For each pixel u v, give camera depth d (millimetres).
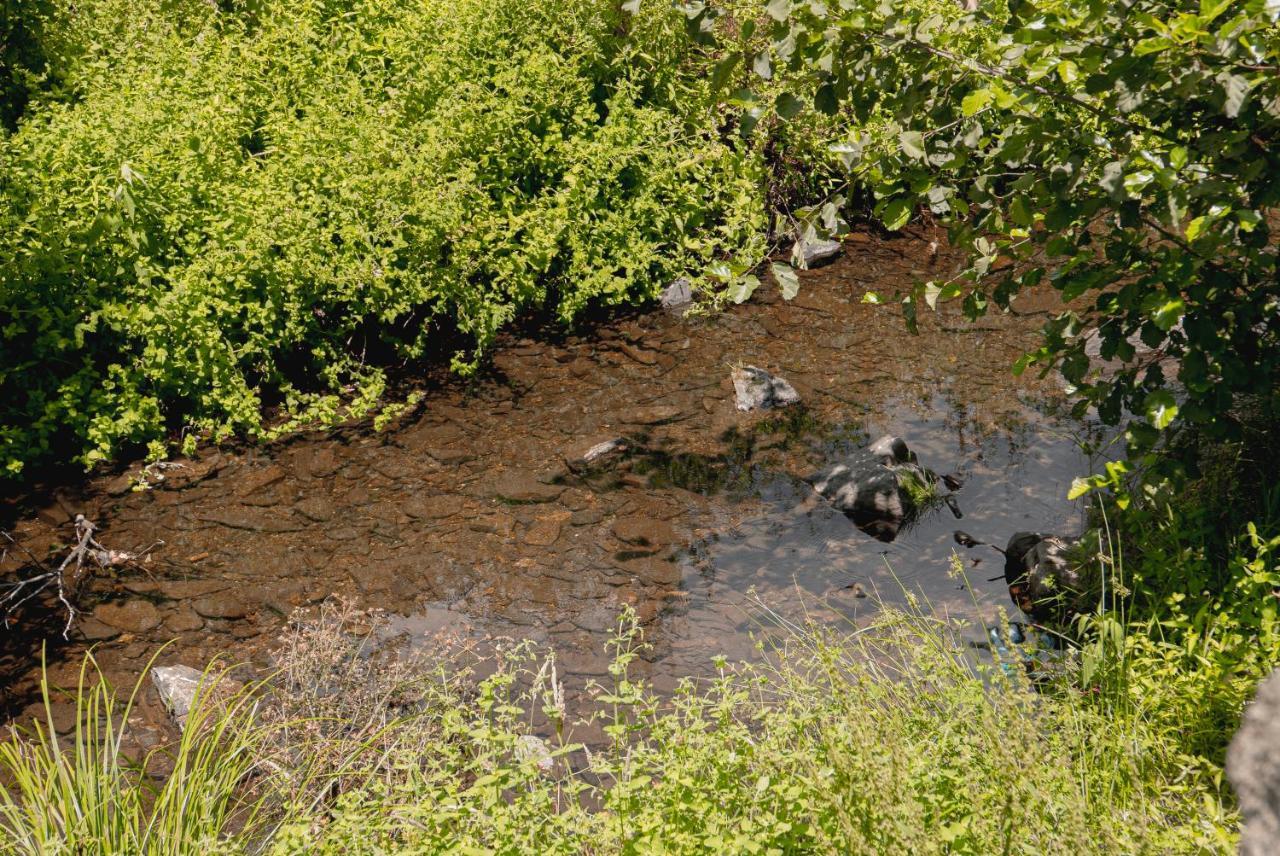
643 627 6367
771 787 3682
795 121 11336
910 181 5250
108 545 7336
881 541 7133
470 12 11156
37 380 8250
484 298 9922
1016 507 7344
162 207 8680
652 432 8625
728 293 5371
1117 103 4312
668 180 10898
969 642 5926
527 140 10484
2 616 6637
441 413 8961
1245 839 2537
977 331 10000
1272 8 3809
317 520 7602
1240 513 5539
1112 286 10398
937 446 8188
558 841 3621
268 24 11219
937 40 4836
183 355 8336
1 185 8227
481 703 4176
